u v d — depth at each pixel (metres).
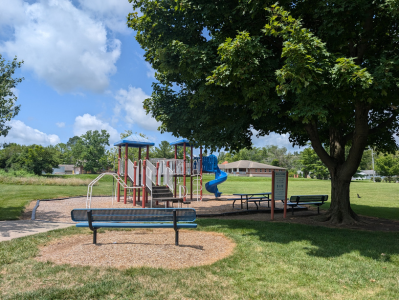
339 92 6.67
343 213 9.70
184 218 5.76
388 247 6.14
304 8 7.36
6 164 51.72
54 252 5.44
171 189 14.48
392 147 12.27
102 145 79.00
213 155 19.56
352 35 7.17
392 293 3.84
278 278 4.29
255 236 6.98
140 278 4.11
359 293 3.84
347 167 9.52
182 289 3.80
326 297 3.71
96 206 14.04
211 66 7.57
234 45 6.27
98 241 6.14
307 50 5.80
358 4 6.30
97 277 4.13
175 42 7.64
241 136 9.60
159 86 11.66
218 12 7.71
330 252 5.68
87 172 82.94
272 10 6.55
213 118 10.15
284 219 10.29
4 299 3.44
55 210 12.39
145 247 5.55
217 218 10.23
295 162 102.31
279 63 7.70
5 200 14.99
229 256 5.25
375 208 14.38
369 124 11.73
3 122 12.34
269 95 7.35
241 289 3.86
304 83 5.81
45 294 3.57
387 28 8.01
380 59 6.48
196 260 4.99
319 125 11.49
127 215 5.86
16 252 5.39
